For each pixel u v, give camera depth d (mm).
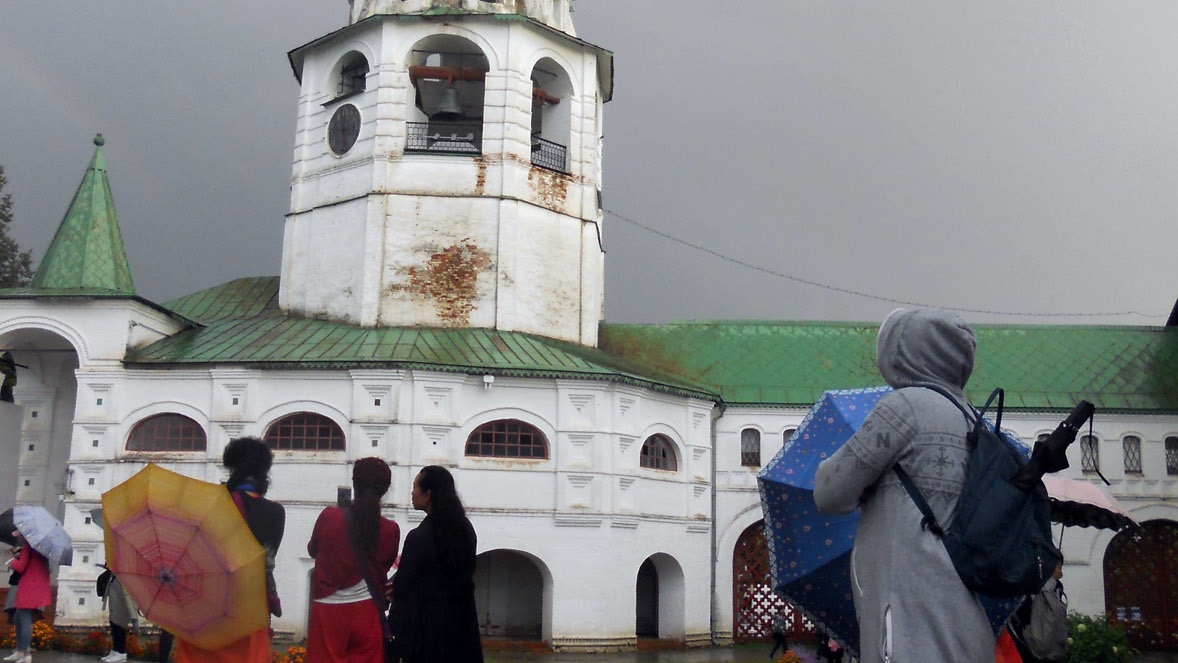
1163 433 41344
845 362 43500
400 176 36656
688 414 37500
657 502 35500
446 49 39000
